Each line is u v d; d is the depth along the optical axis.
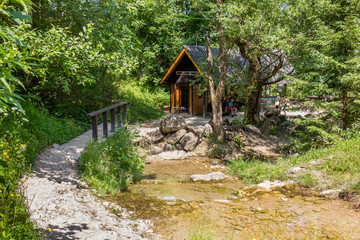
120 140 9.38
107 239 3.89
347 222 4.71
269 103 25.69
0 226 2.82
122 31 9.98
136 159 9.37
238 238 4.30
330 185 6.39
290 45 12.21
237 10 11.75
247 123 17.69
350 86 10.34
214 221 4.99
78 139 9.33
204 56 17.41
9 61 1.96
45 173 6.20
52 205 4.70
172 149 12.89
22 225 3.26
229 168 10.02
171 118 13.45
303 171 7.45
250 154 13.19
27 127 7.70
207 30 26.44
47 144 8.07
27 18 1.98
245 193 6.85
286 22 12.91
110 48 10.04
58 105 11.45
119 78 16.56
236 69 15.98
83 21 9.31
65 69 6.45
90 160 6.98
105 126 9.52
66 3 9.14
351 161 7.14
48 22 9.23
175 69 21.80
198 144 13.59
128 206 5.68
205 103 20.11
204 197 6.67
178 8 23.97
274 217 5.08
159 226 4.79
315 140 12.36
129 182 7.55
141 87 24.44
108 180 6.83
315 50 11.20
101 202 5.56
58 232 3.83
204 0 14.23
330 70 10.95
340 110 11.17
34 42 6.07
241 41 13.73
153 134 12.86
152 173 9.56
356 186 5.83
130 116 15.84
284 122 17.53
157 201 6.12
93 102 14.44
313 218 4.93
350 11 11.14
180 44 25.66
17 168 4.99
